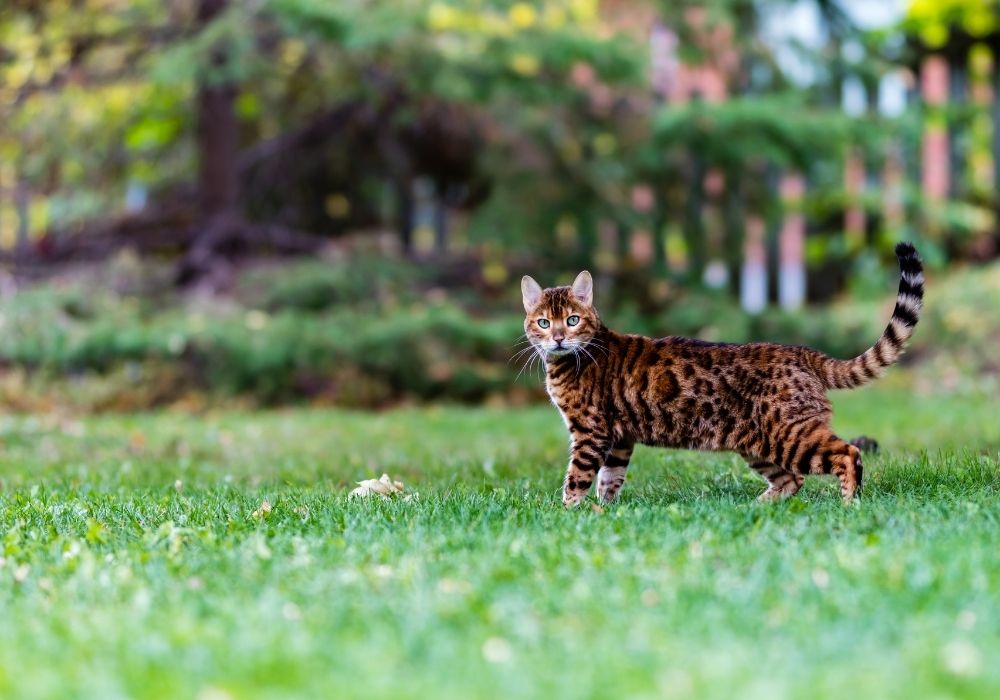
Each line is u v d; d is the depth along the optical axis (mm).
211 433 12883
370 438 12438
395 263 18328
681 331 17484
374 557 5496
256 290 17656
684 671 3814
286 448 11711
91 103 19047
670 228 19422
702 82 19922
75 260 19250
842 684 3650
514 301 18625
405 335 16406
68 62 18062
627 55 16406
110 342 15711
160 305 17438
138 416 15430
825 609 4410
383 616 4480
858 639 4082
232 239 18828
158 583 5160
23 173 19047
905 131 17766
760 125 17062
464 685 3754
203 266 18328
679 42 17922
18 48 18172
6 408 15758
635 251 21406
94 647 4254
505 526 6008
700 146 17594
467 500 7031
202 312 16688
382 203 21203
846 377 6848
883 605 4438
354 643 4176
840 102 18625
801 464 6738
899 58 19938
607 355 7145
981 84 20547
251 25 16594
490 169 18891
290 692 3736
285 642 4199
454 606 4539
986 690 3611
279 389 17125
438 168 20500
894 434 11000
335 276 17562
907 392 16109
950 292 18688
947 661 3775
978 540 5391
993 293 18234
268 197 20516
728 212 19078
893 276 20109
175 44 17078
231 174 18828
